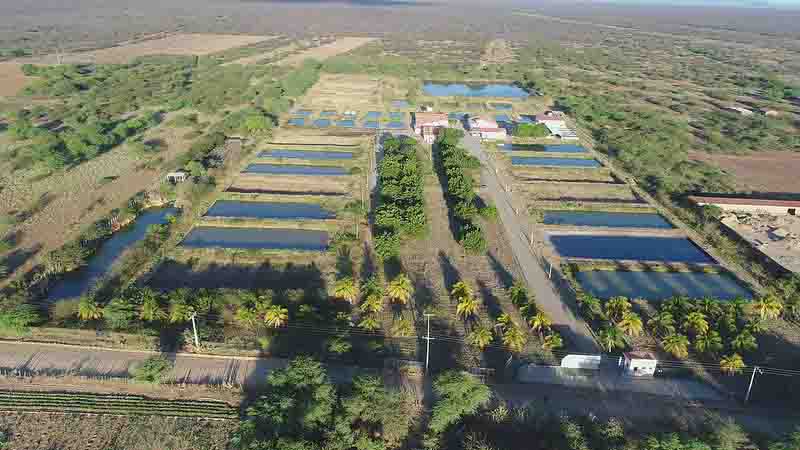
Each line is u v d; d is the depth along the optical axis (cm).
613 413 7738
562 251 12538
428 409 7744
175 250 11750
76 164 16738
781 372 8575
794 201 14688
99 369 8275
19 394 7700
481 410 7706
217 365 8425
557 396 8038
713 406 7894
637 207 14762
